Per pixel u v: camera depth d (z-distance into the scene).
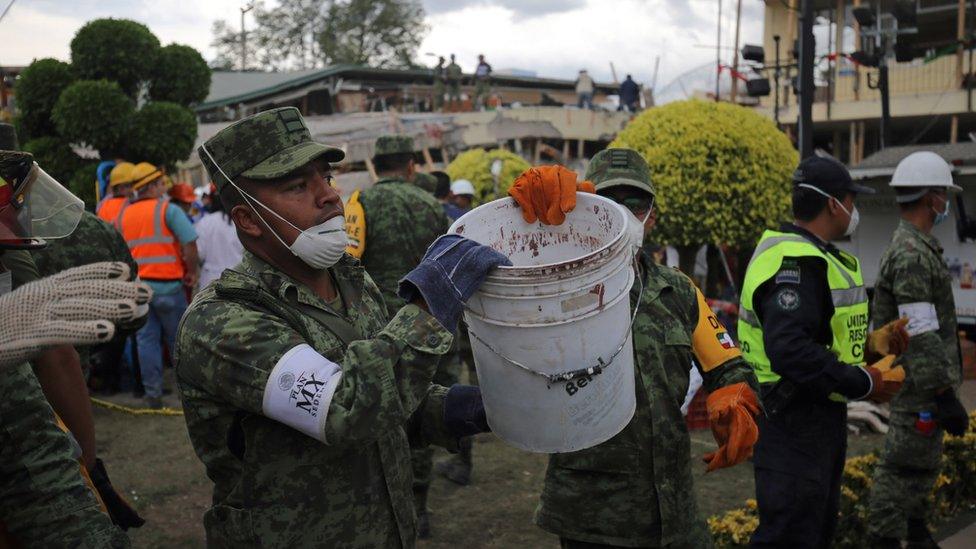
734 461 2.68
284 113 2.04
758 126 9.06
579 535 2.83
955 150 9.84
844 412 3.60
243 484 1.97
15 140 3.22
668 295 2.88
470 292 1.90
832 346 3.55
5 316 1.48
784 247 3.51
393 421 1.81
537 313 1.91
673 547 2.79
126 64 11.00
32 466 1.75
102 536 1.79
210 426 2.01
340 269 2.22
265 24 40.19
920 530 4.51
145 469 5.70
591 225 2.25
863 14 12.10
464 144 17.08
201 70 11.67
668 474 2.79
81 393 2.63
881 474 4.43
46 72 10.83
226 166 2.02
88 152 11.45
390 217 4.91
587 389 1.99
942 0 17.75
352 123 16.83
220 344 1.89
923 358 4.17
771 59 19.84
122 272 1.58
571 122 17.92
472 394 2.26
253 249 2.09
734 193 8.86
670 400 2.80
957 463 5.39
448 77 21.92
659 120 9.12
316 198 2.04
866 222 10.12
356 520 2.00
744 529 4.17
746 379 2.83
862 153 17.86
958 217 9.60
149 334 7.29
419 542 4.58
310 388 1.82
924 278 4.21
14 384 1.75
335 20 39.34
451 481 5.50
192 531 4.70
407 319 1.88
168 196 10.04
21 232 1.98
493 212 2.29
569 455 2.83
